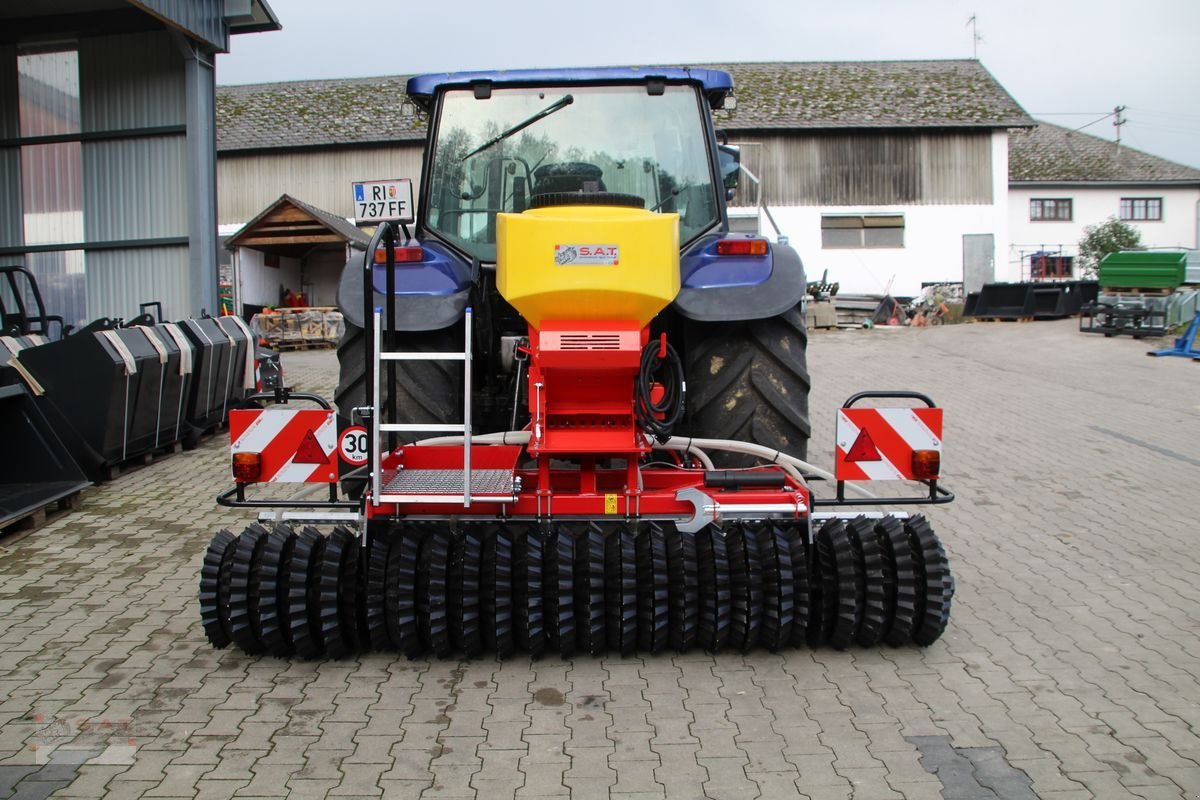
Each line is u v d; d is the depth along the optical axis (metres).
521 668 3.85
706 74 4.79
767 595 3.80
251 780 3.00
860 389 11.33
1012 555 5.38
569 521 3.79
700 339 4.31
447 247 4.70
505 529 3.91
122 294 12.21
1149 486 6.90
